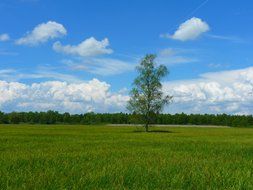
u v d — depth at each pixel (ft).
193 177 48.21
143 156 81.10
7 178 44.86
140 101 312.91
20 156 74.18
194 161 68.85
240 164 66.33
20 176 46.26
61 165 59.82
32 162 64.13
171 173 51.90
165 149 106.11
